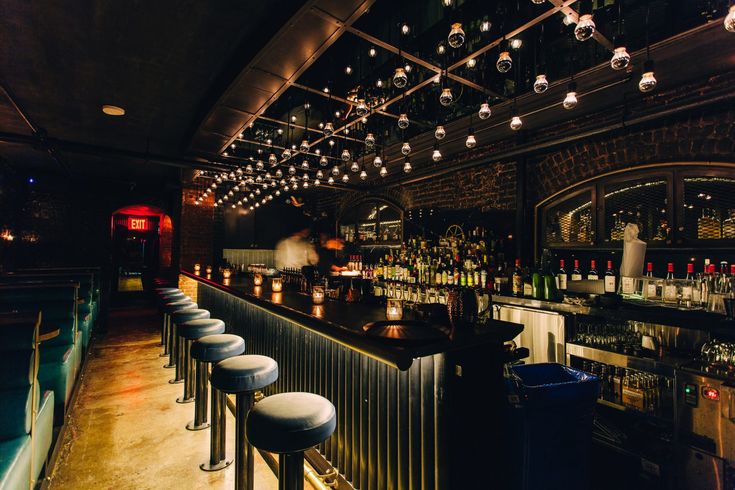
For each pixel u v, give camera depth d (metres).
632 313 2.67
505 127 4.28
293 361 3.09
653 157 3.37
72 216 8.50
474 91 4.09
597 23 3.07
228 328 4.95
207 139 4.90
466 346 1.66
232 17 2.76
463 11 3.82
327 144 6.21
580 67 3.34
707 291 2.80
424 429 1.78
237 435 2.01
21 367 1.79
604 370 2.85
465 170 5.25
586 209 3.96
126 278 10.59
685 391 2.05
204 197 7.74
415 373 1.85
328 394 2.56
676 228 3.22
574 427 1.87
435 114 4.54
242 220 8.83
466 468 1.70
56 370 2.95
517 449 1.84
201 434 2.95
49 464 2.39
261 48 2.88
